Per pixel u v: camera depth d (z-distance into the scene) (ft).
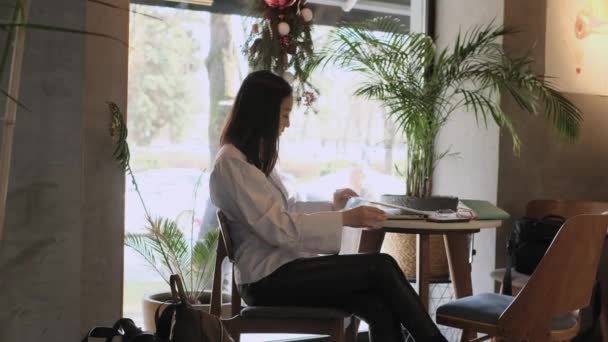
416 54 9.76
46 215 6.04
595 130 11.64
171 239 9.66
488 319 6.59
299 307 6.43
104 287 7.45
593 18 11.54
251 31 9.50
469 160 11.14
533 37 10.82
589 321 11.18
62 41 6.09
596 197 11.69
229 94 10.21
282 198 7.19
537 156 10.96
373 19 11.04
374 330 6.52
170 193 9.86
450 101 11.41
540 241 9.19
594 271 6.81
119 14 7.52
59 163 6.09
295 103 9.77
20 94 5.95
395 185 11.49
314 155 10.83
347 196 8.48
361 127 11.18
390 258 6.72
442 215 7.77
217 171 6.64
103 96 7.43
